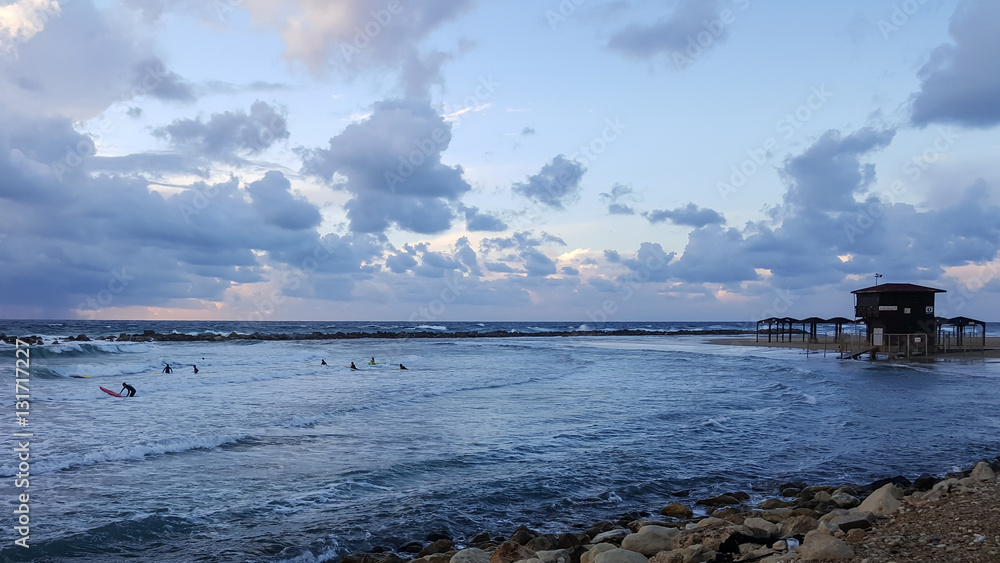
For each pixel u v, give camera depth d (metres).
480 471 12.45
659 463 13.34
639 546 7.47
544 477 12.05
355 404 21.12
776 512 9.10
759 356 52.41
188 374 32.38
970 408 21.28
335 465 12.62
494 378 31.50
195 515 9.45
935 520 7.29
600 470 12.69
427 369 37.75
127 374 32.41
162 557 7.88
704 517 9.67
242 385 27.73
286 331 110.12
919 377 32.44
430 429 16.73
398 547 8.48
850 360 46.09
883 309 47.50
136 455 13.09
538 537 8.09
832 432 16.88
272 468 12.32
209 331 103.00
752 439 15.92
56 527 8.73
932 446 15.18
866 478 12.29
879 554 6.00
